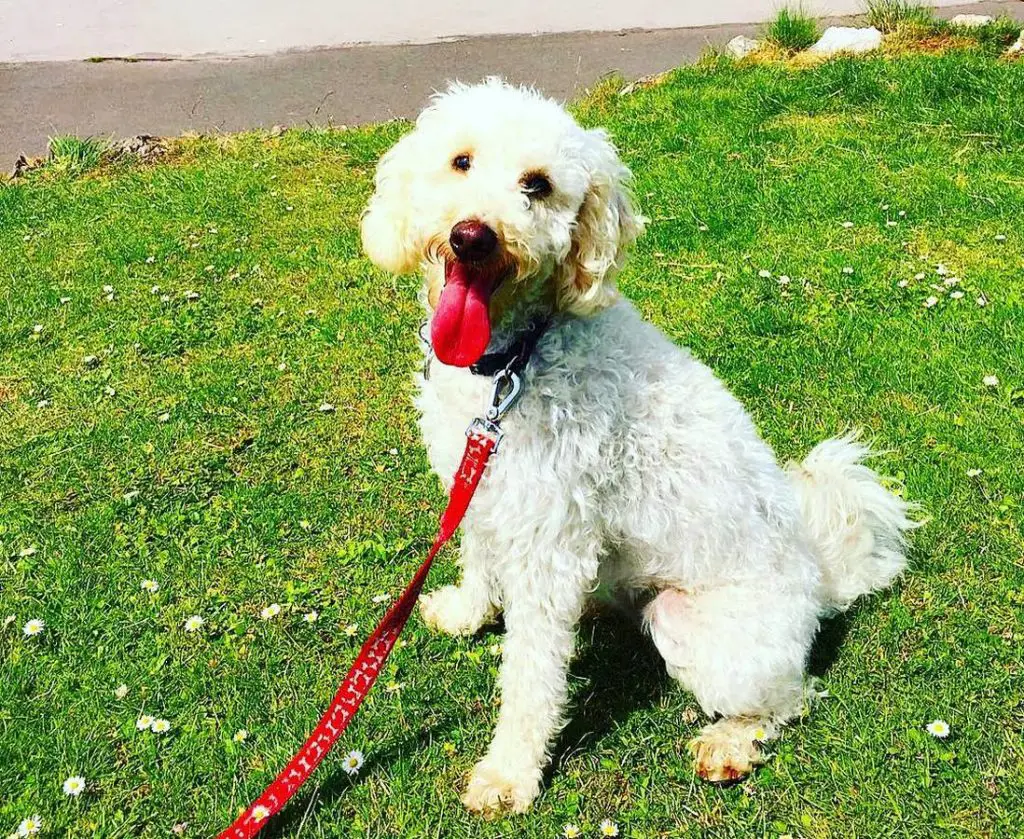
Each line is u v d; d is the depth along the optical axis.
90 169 2.32
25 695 0.96
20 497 1.24
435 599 1.06
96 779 0.89
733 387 1.38
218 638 1.03
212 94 2.89
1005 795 0.86
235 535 1.16
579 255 0.83
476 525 0.88
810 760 0.90
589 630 1.05
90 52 3.31
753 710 0.89
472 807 0.87
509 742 0.88
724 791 0.88
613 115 2.43
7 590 1.09
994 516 1.14
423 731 0.94
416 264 0.86
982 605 1.04
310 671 1.00
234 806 0.86
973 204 1.84
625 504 0.86
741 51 2.86
